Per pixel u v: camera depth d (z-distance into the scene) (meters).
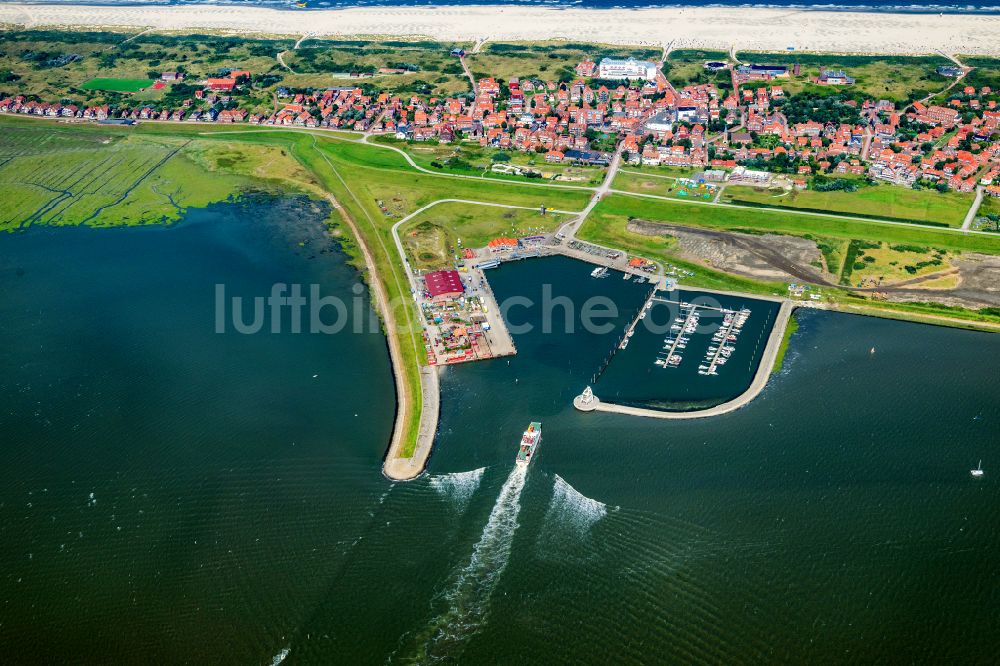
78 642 186.88
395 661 181.62
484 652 183.50
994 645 182.00
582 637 186.12
